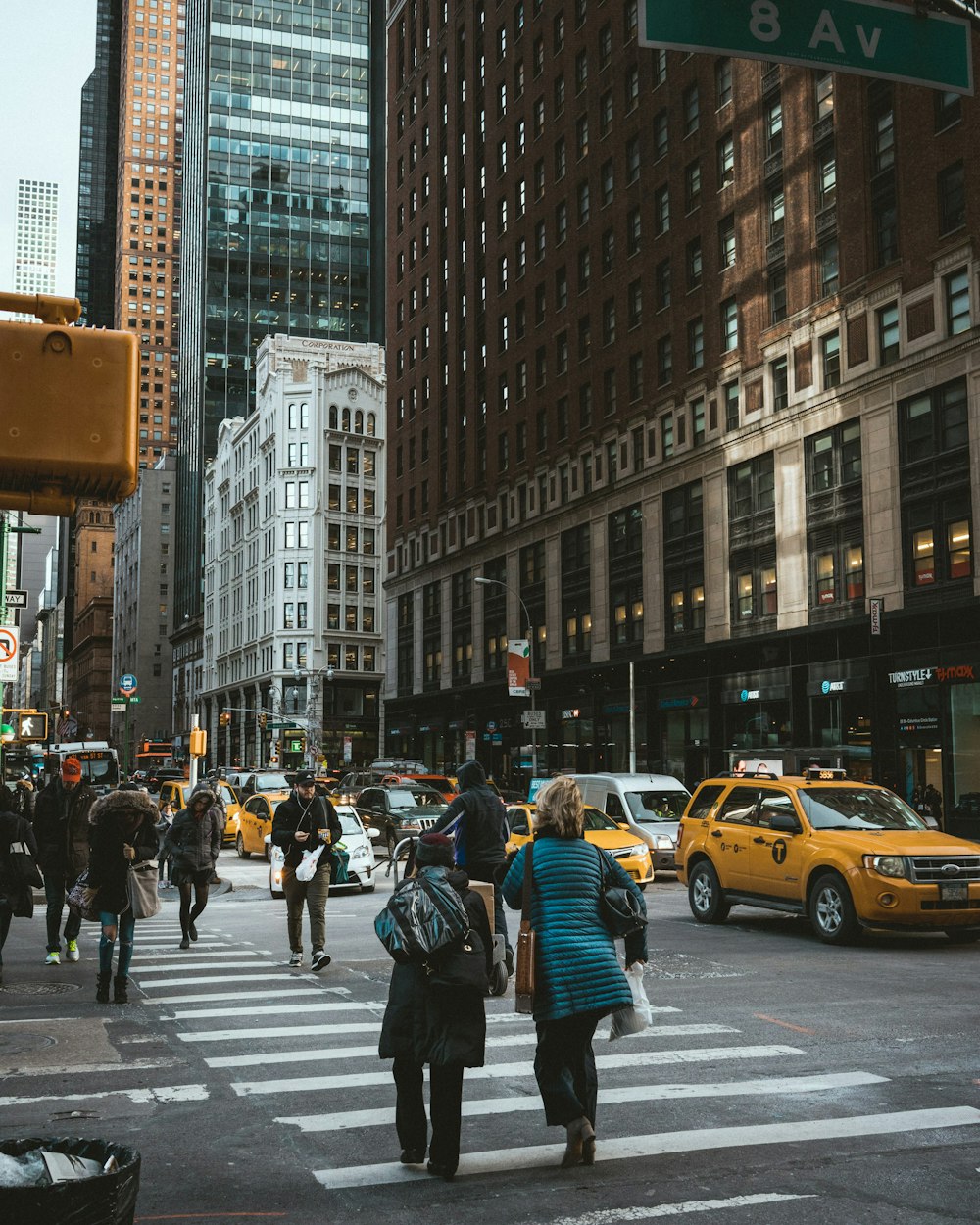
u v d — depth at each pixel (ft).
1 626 85.76
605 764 156.56
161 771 251.39
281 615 321.52
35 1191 9.26
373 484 336.49
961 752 101.30
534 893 19.19
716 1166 18.52
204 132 441.27
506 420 187.93
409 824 88.48
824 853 45.91
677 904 63.36
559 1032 18.63
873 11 27.71
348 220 446.19
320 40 451.53
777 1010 31.73
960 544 101.24
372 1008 32.42
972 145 101.40
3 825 36.60
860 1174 18.11
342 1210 16.63
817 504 118.93
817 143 121.29
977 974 37.99
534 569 177.68
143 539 533.14
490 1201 16.98
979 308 99.76
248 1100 22.74
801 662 119.85
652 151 150.82
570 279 169.37
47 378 11.39
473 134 203.21
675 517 143.13
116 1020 30.66
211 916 58.70
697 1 26.43
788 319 123.95
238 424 383.45
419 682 216.95
